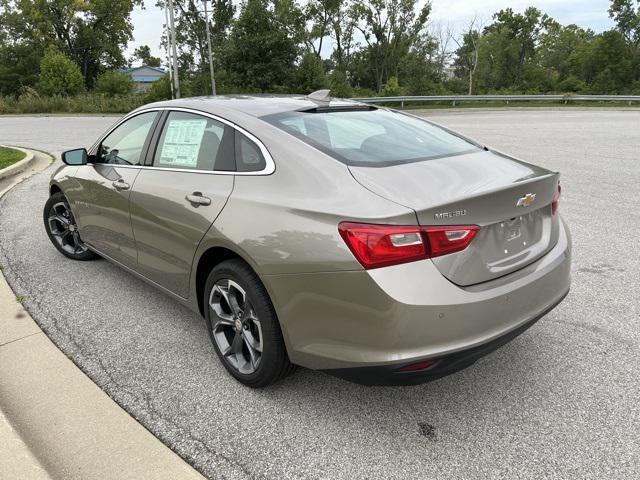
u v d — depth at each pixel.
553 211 2.82
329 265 2.25
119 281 4.37
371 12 55.84
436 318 2.17
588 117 21.38
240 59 34.81
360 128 3.03
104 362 3.15
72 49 62.72
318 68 35.19
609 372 2.97
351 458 2.33
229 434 2.50
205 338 3.44
